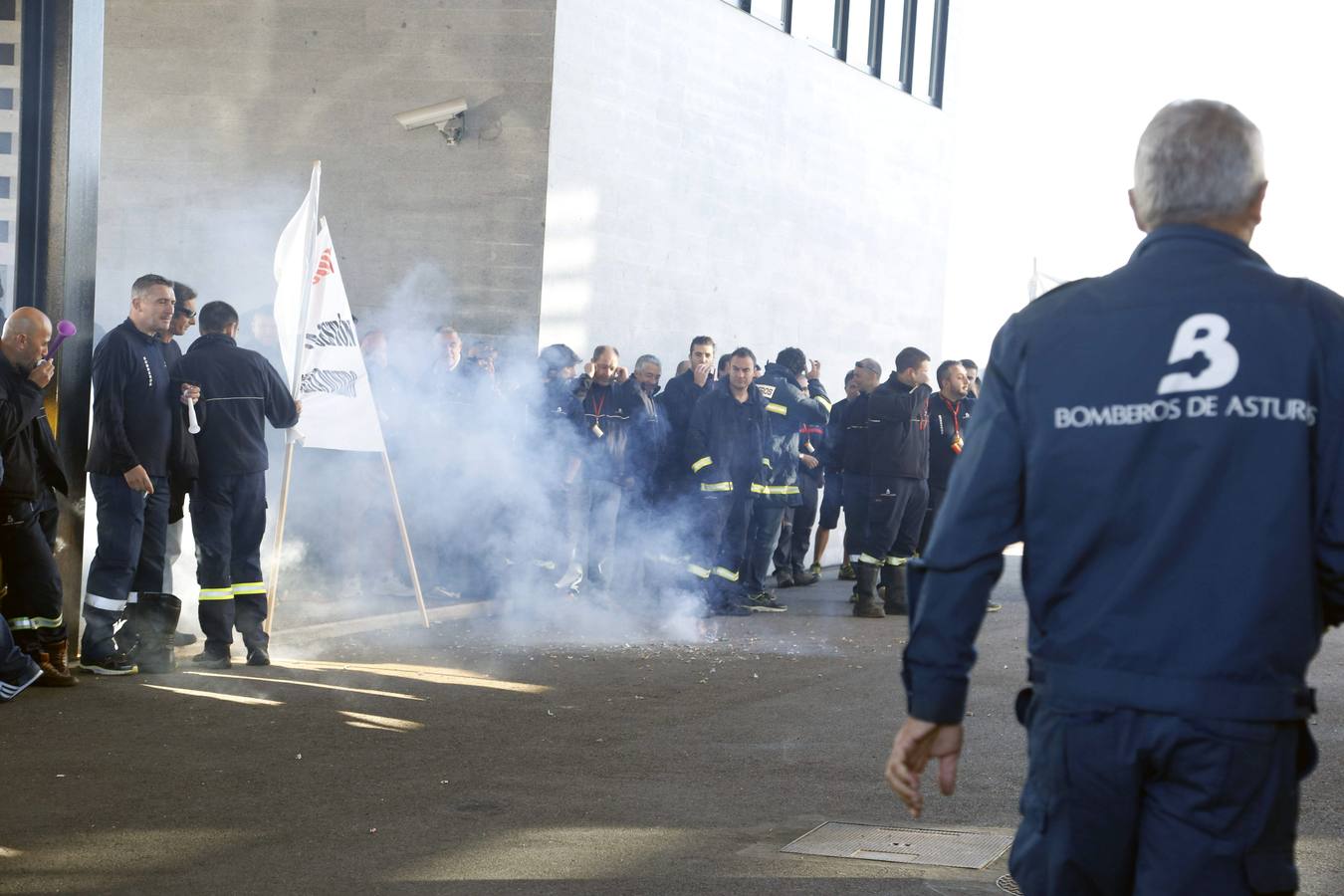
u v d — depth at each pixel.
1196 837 2.41
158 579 8.44
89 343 8.52
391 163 13.19
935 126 19.89
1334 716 7.91
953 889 4.77
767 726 7.48
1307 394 2.45
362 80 13.21
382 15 13.13
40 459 7.82
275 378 8.84
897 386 12.29
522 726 7.30
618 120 13.74
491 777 6.24
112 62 13.65
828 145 17.33
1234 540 2.43
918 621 2.60
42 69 8.25
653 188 14.30
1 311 8.23
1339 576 2.46
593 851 5.14
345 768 6.34
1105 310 2.56
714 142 15.18
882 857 5.13
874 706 8.12
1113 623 2.47
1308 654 2.47
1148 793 2.47
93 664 8.23
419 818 5.55
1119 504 2.49
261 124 13.45
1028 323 2.63
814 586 14.85
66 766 6.22
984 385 2.68
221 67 13.48
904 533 12.49
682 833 5.41
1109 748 2.45
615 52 13.62
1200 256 2.57
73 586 8.50
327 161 13.33
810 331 17.22
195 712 7.37
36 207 8.30
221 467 8.55
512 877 4.82
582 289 13.42
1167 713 2.41
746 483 12.06
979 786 6.26
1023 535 2.60
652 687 8.53
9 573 7.71
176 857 5.00
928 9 19.55
